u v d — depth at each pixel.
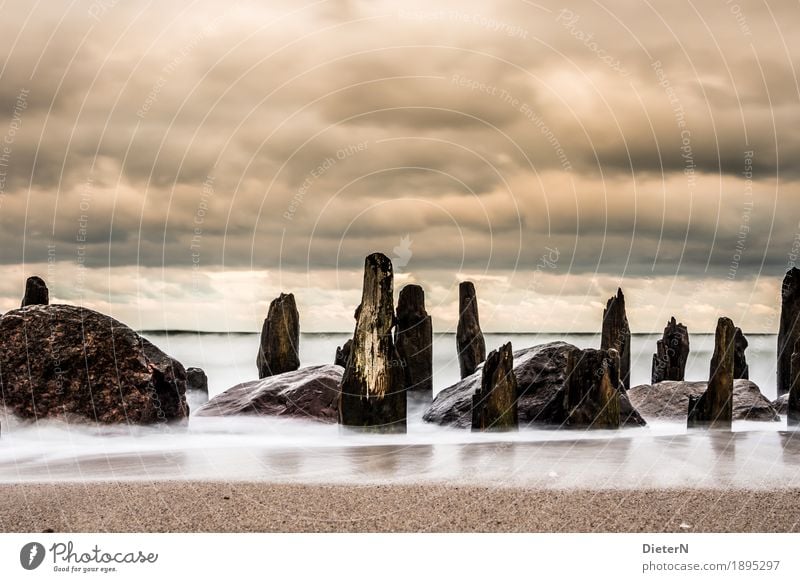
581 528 10.99
